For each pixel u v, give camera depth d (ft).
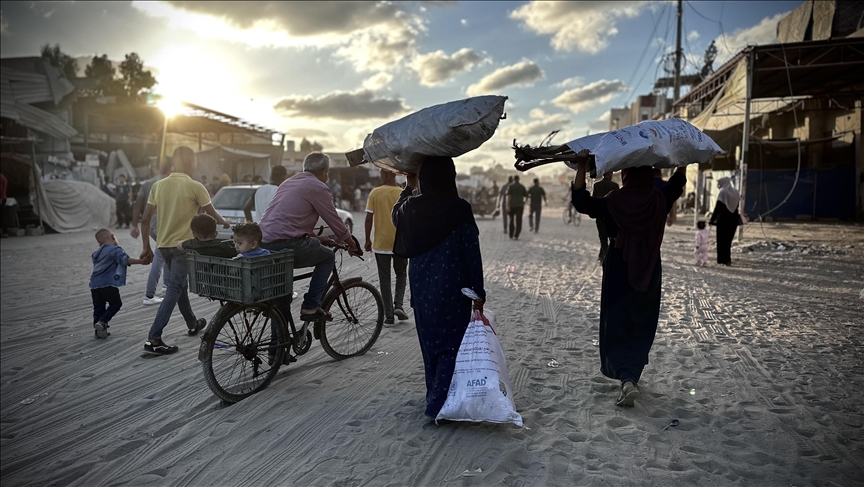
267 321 15.24
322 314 16.21
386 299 21.65
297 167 129.29
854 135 68.54
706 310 23.20
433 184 12.21
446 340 12.45
